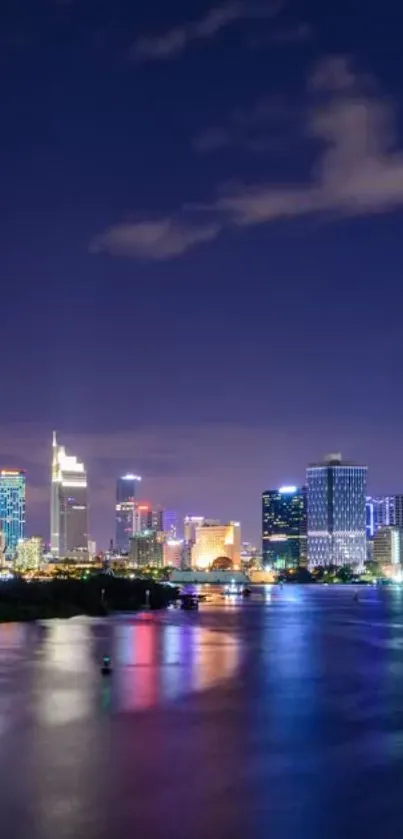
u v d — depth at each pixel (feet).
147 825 131.75
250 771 162.81
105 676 293.02
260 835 128.26
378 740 190.19
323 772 162.30
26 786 151.53
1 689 262.26
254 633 521.65
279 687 271.90
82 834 127.65
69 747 181.68
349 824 133.08
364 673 310.65
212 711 225.56
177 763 168.35
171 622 640.99
